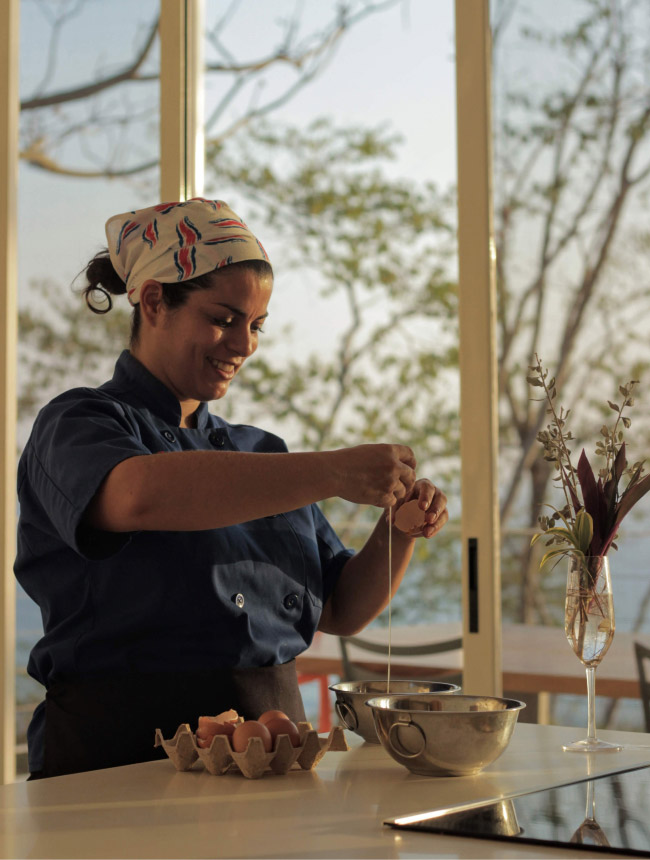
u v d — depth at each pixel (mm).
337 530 6074
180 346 1309
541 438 1320
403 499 1338
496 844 730
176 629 1229
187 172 2311
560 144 2045
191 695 1215
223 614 1245
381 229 6508
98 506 1096
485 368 2039
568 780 961
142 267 1314
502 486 2047
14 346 2432
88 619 1228
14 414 2416
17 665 2418
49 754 1222
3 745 2326
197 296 1287
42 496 1169
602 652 1205
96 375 2422
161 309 1313
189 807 852
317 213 6531
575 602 1214
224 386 1356
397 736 981
